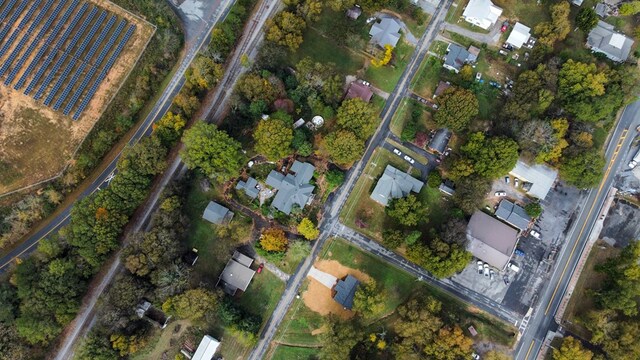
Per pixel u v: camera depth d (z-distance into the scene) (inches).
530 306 3983.8
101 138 3976.4
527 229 4069.9
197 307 3713.1
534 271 4018.2
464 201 3863.2
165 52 4121.6
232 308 3831.2
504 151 3740.2
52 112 3986.2
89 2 4092.0
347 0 4104.3
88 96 4015.8
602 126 4109.3
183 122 3966.5
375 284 3821.4
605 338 3668.8
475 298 4003.4
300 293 4045.3
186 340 3961.6
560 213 4072.3
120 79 4055.1
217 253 4060.0
